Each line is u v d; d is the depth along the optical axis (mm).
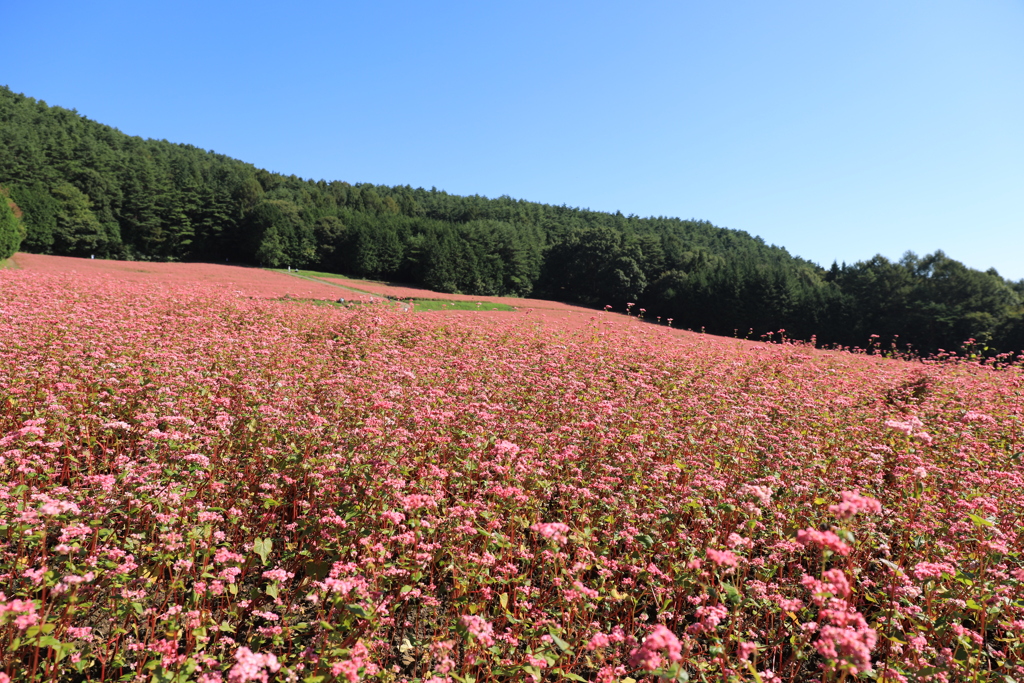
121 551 4152
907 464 7012
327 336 17109
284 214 92000
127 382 8484
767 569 4852
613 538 5281
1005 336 45156
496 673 4008
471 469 6352
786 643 4648
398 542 5180
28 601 3426
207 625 3992
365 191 157625
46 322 12281
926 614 4492
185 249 90562
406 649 4480
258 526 5469
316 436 6785
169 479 5551
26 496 4988
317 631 4402
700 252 90750
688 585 4551
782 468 7051
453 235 88250
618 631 4246
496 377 11477
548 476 6676
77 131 130625
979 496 5941
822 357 17672
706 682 3830
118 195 86250
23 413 7238
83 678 4004
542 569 5422
